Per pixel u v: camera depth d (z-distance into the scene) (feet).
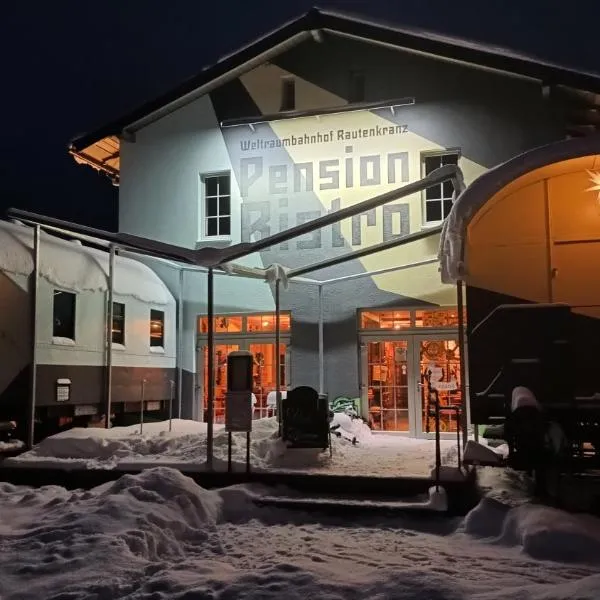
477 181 26.45
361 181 49.39
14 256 36.73
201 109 53.21
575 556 19.71
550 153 25.76
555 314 26.04
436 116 48.06
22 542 20.12
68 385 40.01
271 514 25.13
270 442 32.91
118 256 48.67
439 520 24.47
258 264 50.90
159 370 50.29
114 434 36.60
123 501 22.43
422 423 46.80
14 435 37.14
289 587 16.89
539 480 24.54
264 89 51.98
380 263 48.62
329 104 50.52
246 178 51.65
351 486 26.84
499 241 27.25
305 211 50.31
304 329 49.75
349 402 47.44
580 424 25.67
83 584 16.85
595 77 42.80
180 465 29.27
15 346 36.14
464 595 16.07
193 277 52.95
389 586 16.78
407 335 48.01
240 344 51.60
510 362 26.05
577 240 26.73
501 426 28.09
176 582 17.16
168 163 53.57
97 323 43.24
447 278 27.99
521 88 46.60
